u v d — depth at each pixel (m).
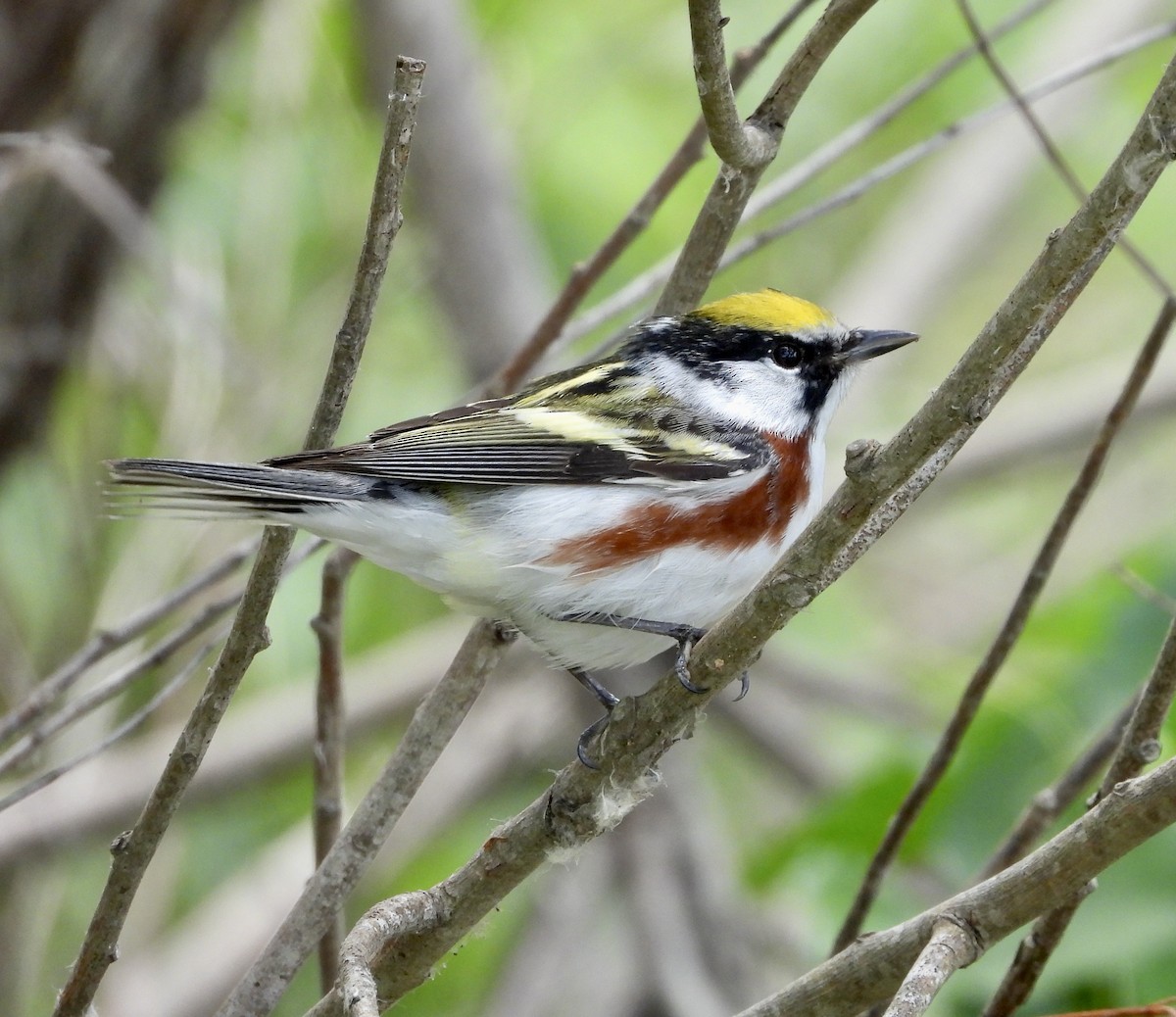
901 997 5.57
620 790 6.89
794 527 9.16
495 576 8.36
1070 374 16.42
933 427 5.75
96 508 11.83
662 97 14.70
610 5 14.41
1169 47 16.11
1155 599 9.10
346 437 13.22
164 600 8.97
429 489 8.46
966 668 14.00
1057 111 16.52
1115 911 8.30
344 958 6.05
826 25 7.45
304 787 14.35
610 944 13.22
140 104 11.93
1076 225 5.46
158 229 12.34
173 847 12.85
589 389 9.18
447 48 13.35
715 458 8.83
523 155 14.55
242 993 7.66
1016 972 6.73
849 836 10.15
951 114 15.26
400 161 5.88
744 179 7.85
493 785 14.11
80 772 12.39
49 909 11.81
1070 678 10.24
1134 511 16.11
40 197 11.83
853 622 14.95
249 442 11.43
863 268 16.80
